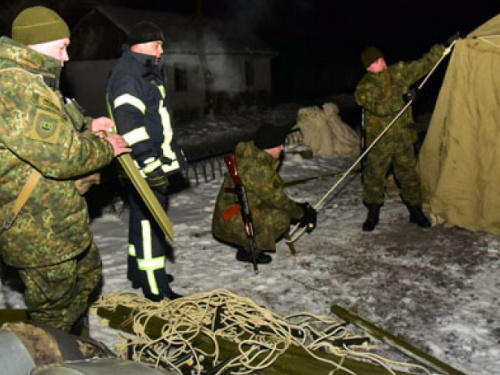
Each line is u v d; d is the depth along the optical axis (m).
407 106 4.75
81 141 2.34
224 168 8.52
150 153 3.25
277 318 3.26
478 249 4.56
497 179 4.73
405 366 2.91
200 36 21.83
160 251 3.67
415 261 4.37
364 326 3.25
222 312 3.26
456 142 4.87
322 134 9.51
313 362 2.75
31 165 2.36
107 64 20.36
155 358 2.89
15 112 2.19
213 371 2.72
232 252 4.70
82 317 3.03
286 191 6.79
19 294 3.90
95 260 2.88
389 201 6.07
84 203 2.59
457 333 3.27
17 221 2.40
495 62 4.48
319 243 4.86
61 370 1.45
